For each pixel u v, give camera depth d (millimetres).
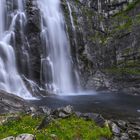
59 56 45125
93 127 14789
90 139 13664
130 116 22719
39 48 42281
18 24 41562
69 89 44062
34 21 42875
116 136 15023
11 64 38312
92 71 47438
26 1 43812
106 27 52156
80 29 49438
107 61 49062
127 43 47938
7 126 13406
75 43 47969
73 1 51188
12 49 39125
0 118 14281
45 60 42562
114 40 49562
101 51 49688
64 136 13023
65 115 15828
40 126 13531
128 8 51188
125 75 44219
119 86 43094
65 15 48594
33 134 12430
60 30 46625
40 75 41344
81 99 32938
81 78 46188
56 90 42062
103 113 23969
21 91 36594
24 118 14797
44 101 30297
